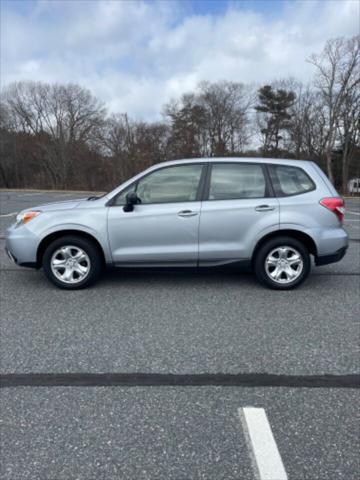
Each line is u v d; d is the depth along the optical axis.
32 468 2.12
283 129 48.72
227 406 2.67
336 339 3.71
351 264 6.54
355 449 2.27
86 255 5.01
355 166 43.12
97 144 48.12
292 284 5.08
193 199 4.93
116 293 5.00
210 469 2.12
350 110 40.03
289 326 4.00
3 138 49.28
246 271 5.99
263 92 49.03
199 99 48.88
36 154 49.25
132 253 4.95
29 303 4.63
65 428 2.44
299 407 2.66
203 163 5.01
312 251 5.07
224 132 49.62
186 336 3.76
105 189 47.22
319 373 3.10
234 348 3.52
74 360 3.29
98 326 3.98
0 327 3.95
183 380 2.99
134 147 47.28
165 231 4.89
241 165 5.02
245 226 4.91
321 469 2.12
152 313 4.34
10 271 5.98
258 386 2.91
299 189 5.00
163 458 2.19
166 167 4.98
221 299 4.79
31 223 4.95
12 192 35.00
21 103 49.97
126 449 2.26
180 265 5.02
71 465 2.14
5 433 2.39
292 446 2.29
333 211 4.98
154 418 2.54
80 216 4.89
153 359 3.32
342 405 2.68
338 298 4.83
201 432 2.41
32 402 2.70
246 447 2.28
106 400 2.73
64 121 48.94
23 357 3.34
